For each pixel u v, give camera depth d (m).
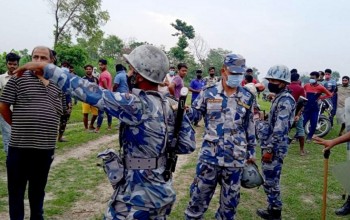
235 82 3.44
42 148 3.52
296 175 6.62
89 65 9.67
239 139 3.53
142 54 2.43
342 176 3.29
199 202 3.70
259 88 5.12
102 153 2.46
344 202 5.41
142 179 2.39
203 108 3.63
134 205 2.37
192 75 53.50
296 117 6.85
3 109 3.48
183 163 7.33
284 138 4.21
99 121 10.00
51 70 2.22
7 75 5.76
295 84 7.69
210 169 3.57
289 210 5.05
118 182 2.41
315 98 9.51
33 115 3.47
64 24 38.03
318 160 7.96
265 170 4.39
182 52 51.38
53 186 5.52
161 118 2.43
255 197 5.46
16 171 3.52
